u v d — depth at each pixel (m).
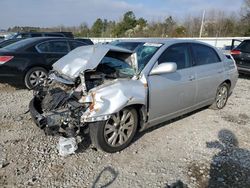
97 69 3.91
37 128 4.36
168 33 45.19
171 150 3.80
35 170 3.18
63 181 3.00
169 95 4.07
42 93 4.03
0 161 3.32
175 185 3.02
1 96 6.29
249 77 10.24
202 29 42.94
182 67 4.39
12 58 6.49
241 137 4.36
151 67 3.84
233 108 5.90
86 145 3.75
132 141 4.00
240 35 40.94
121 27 53.81
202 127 4.70
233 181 3.13
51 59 7.05
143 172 3.23
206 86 4.92
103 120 3.28
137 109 3.76
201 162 3.52
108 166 3.32
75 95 3.41
